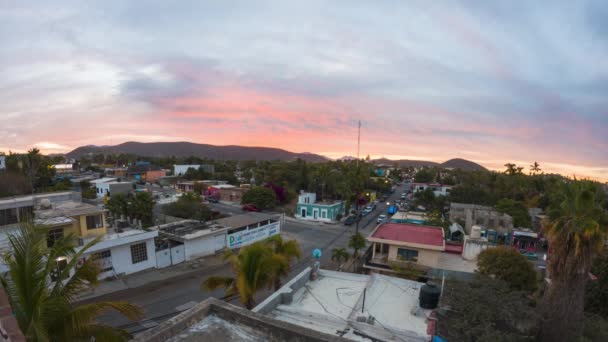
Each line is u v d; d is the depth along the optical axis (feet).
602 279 53.83
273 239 54.49
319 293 44.14
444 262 72.02
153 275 78.33
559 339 40.78
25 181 158.81
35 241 23.70
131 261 77.51
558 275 41.93
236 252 102.01
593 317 48.83
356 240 95.81
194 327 14.67
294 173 239.91
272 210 177.78
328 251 107.96
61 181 199.11
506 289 41.86
